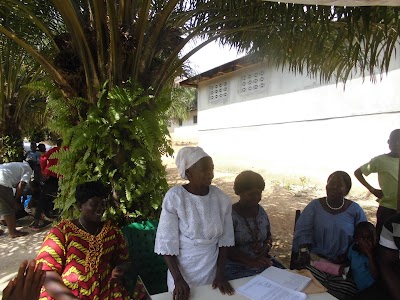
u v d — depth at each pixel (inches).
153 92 129.9
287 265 150.6
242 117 480.1
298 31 138.6
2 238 195.2
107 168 117.9
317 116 362.3
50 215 219.3
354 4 55.7
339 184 105.2
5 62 274.8
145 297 85.4
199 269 81.4
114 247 82.7
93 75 121.1
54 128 128.2
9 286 46.6
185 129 1040.2
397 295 73.4
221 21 146.2
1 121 292.7
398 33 115.5
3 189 189.2
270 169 413.7
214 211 82.8
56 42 128.2
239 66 437.7
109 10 109.2
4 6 148.4
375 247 97.0
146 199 124.1
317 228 109.3
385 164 137.3
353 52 146.1
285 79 400.5
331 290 99.1
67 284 74.1
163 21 127.2
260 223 99.1
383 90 293.3
